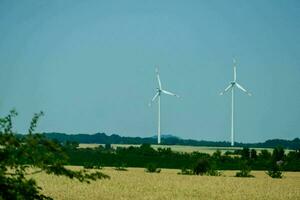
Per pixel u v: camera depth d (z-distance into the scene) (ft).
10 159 111.45
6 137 111.45
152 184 374.84
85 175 120.78
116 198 272.10
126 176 459.32
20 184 110.93
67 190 303.68
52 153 115.96
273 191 346.13
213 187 365.61
